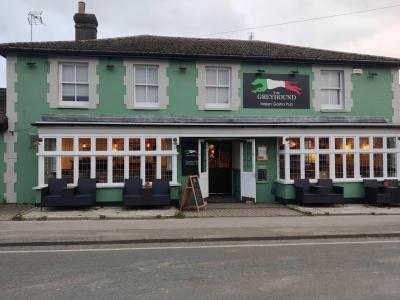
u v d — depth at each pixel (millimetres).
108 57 14578
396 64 16375
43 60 14258
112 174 13523
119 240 8609
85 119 14195
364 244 8516
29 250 7898
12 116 14008
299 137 14570
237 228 10000
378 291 5449
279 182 14828
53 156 13055
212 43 17188
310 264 6852
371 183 14531
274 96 15594
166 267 6668
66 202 12430
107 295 5293
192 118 14969
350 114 16094
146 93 15039
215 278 6051
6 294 5316
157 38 17406
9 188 13945
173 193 13766
